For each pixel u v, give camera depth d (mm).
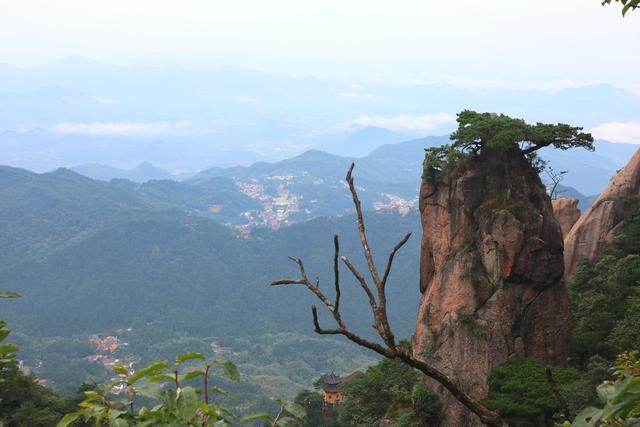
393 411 52469
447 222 53906
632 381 3730
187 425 5004
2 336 6113
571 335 51344
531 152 55125
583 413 3922
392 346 4637
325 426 78812
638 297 57875
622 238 77812
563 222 91812
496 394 44031
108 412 4953
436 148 55156
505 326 49812
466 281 51562
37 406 55594
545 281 50406
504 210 51031
